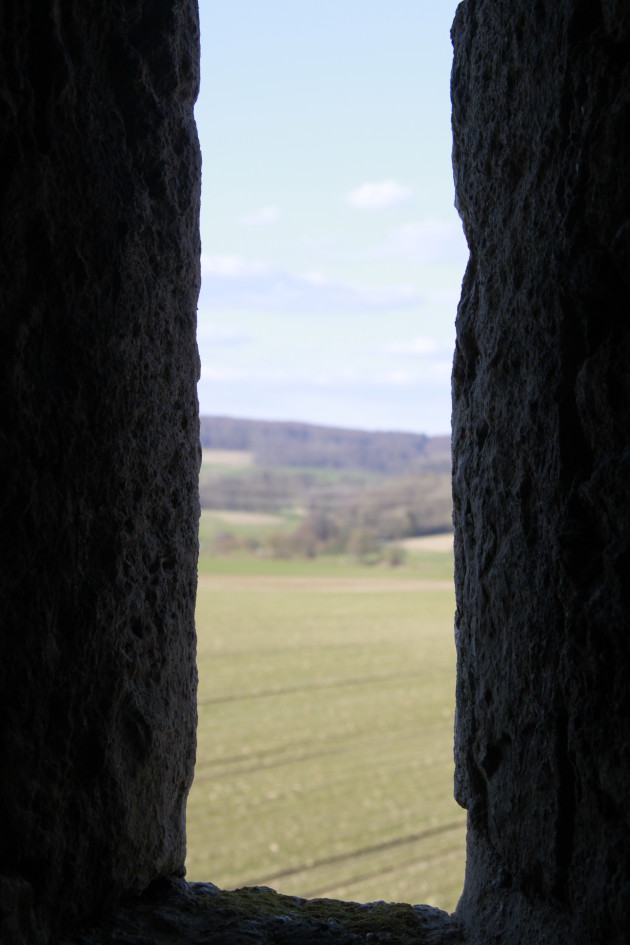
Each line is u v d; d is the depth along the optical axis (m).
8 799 1.45
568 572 1.35
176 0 1.75
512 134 1.58
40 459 1.48
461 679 1.83
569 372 1.38
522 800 1.51
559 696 1.38
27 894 1.48
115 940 1.64
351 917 1.85
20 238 1.45
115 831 1.67
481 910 1.66
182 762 1.92
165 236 1.77
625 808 1.21
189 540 1.92
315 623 30.73
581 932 1.31
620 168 1.25
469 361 1.82
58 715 1.54
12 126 1.42
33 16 1.46
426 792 14.31
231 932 1.73
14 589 1.46
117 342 1.62
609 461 1.28
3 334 1.42
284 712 19.09
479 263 1.76
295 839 12.20
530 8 1.50
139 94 1.69
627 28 1.25
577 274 1.33
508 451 1.58
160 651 1.81
